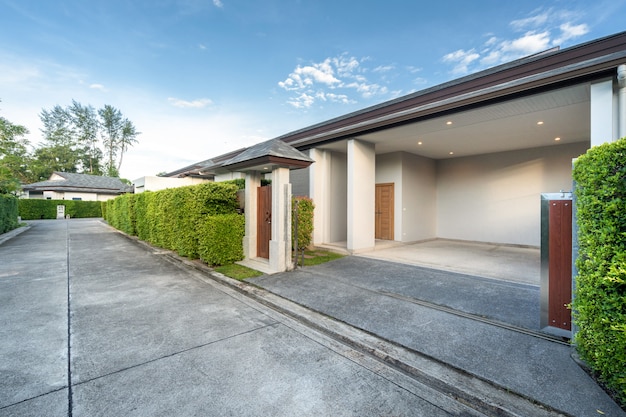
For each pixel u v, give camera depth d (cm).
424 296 420
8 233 1320
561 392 201
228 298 438
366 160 826
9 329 318
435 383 222
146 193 1021
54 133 3925
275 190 580
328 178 916
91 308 388
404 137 787
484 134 752
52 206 2523
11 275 573
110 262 712
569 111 567
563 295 282
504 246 938
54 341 290
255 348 280
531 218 912
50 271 609
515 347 268
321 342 296
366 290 452
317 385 221
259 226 678
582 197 221
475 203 1040
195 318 357
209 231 609
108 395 205
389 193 1027
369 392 213
